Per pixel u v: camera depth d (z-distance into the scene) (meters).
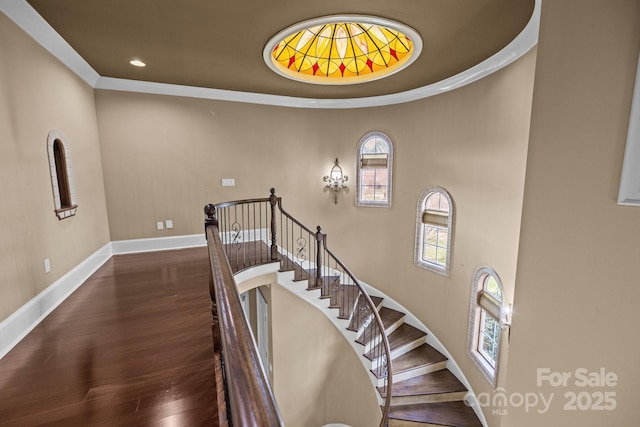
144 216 4.54
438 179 4.68
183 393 1.68
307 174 5.59
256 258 4.30
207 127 4.80
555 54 1.65
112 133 4.21
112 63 3.59
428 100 4.74
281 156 5.38
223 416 1.47
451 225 4.48
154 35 2.92
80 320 2.50
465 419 4.03
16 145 2.31
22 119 2.40
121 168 4.31
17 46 2.36
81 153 3.53
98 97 4.09
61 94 3.08
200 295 3.01
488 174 3.74
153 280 3.42
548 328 1.78
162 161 4.56
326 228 5.85
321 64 4.41
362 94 5.08
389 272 5.64
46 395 1.64
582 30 1.56
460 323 4.42
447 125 4.45
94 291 3.11
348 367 5.05
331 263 6.01
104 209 4.17
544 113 1.71
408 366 4.59
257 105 5.11
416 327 5.29
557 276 1.73
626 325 1.57
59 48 2.98
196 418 1.51
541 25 1.69
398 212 5.40
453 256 4.51
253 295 6.00
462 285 4.34
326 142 5.61
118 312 2.64
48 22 2.63
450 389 4.32
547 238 1.75
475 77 3.89
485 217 3.81
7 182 2.19
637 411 1.59
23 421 1.47
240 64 3.67
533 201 1.79
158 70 3.84
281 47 3.77
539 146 1.74
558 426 1.79
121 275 3.58
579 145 1.62
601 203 1.58
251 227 5.32
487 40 3.05
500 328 3.54
